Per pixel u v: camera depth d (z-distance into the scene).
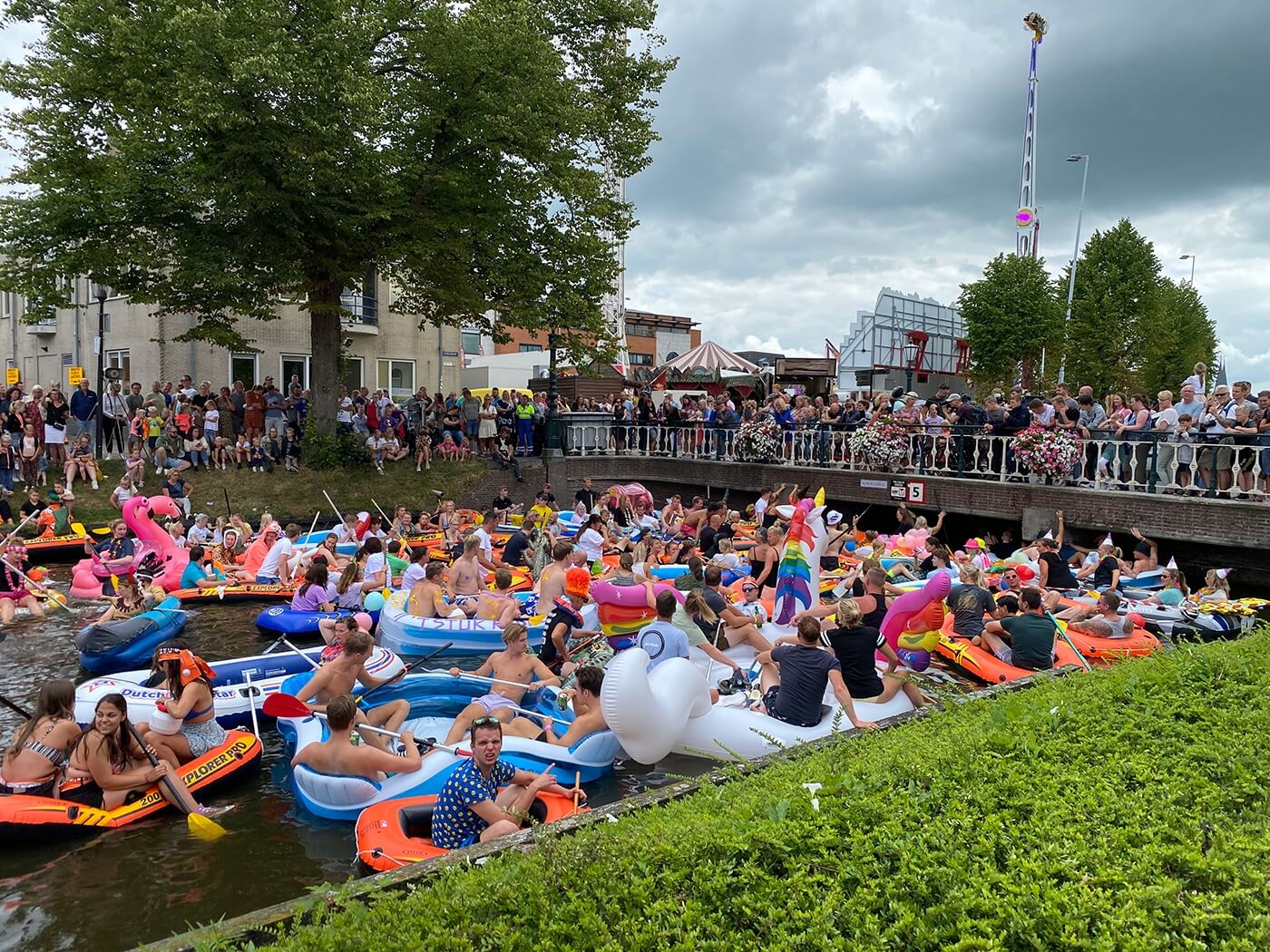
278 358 28.45
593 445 25.66
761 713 7.74
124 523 15.23
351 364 30.53
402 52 19.98
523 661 8.73
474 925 3.23
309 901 3.61
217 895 5.59
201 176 16.92
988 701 6.60
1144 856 3.66
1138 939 3.07
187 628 12.13
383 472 22.50
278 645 11.27
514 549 15.74
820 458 20.62
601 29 23.81
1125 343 36.22
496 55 19.22
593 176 22.84
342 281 20.72
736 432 22.61
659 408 27.41
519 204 21.92
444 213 20.52
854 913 3.34
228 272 18.50
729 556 14.73
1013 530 17.30
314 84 17.28
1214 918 3.22
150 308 26.42
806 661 7.58
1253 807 4.29
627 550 15.20
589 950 3.14
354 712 6.66
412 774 6.70
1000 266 35.91
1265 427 13.20
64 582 15.21
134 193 17.73
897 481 18.41
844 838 3.88
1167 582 12.41
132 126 17.31
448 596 12.29
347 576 12.21
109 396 22.77
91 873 5.82
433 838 5.72
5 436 18.62
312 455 21.78
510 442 25.06
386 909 3.35
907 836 3.84
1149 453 14.65
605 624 9.65
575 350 24.20
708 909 3.40
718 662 9.23
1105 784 4.41
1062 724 5.48
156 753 6.91
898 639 9.30
